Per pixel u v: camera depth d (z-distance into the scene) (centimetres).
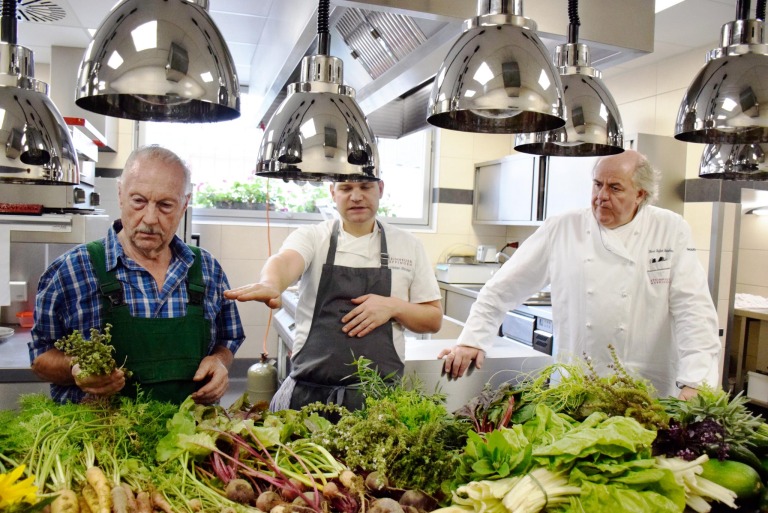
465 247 544
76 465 111
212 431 125
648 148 358
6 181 134
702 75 127
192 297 185
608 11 144
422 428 118
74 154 126
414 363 231
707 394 140
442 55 171
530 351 263
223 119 113
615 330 233
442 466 113
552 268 253
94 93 92
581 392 138
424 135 539
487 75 100
